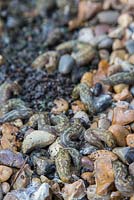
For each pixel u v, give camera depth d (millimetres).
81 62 342
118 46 351
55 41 373
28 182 275
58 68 344
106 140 281
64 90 328
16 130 300
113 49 353
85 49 348
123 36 360
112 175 265
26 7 419
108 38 358
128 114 294
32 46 376
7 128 300
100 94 317
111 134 284
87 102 310
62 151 278
